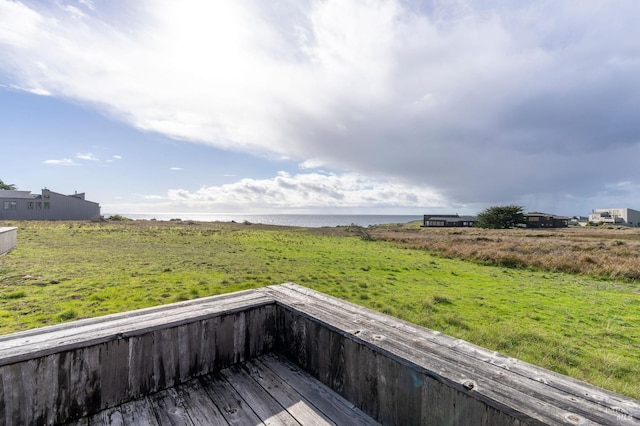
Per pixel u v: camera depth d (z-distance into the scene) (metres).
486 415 1.29
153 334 2.07
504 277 10.67
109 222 33.09
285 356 2.66
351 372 2.00
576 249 16.52
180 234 22.23
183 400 2.04
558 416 1.12
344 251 16.81
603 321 6.07
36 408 1.65
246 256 13.31
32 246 13.45
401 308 6.52
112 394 1.92
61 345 1.71
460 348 1.75
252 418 1.87
